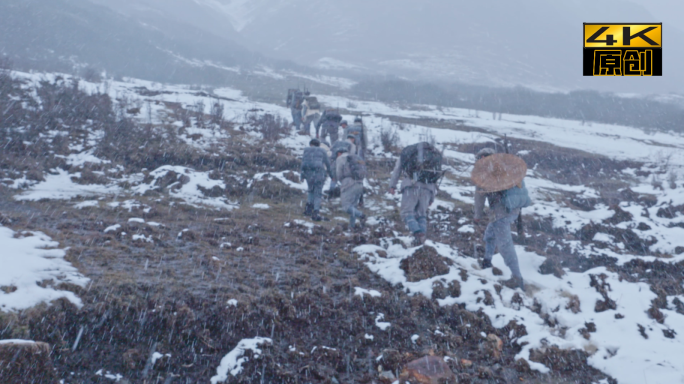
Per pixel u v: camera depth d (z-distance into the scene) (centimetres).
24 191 734
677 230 769
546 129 2234
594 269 540
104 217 649
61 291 370
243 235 648
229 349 370
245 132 1281
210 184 878
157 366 339
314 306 445
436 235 734
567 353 409
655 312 458
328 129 1214
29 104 1060
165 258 505
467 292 488
